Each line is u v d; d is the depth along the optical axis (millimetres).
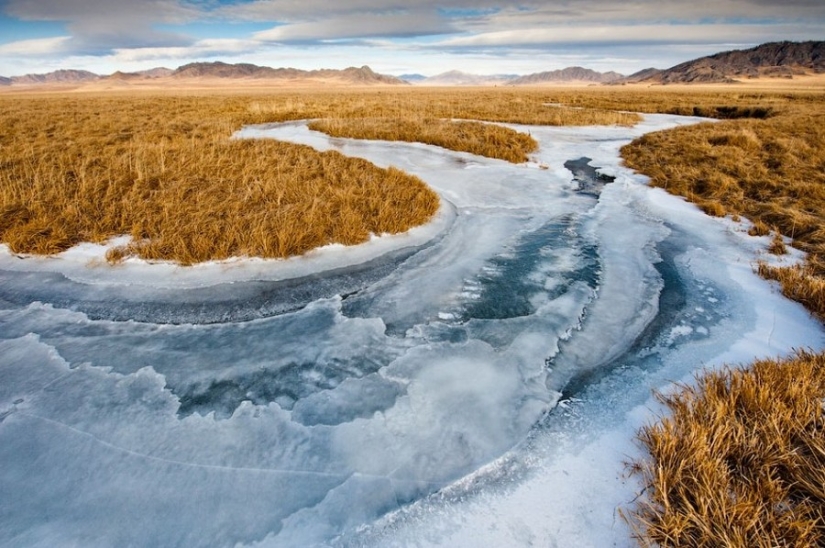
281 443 2969
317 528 2416
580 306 4785
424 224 7016
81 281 5133
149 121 17047
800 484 2393
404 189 8125
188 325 4387
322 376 3652
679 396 3309
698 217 7684
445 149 13445
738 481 2430
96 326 4352
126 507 2496
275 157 10258
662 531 2195
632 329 4371
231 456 2854
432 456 2877
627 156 12914
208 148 11180
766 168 10125
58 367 3715
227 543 2320
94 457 2818
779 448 2572
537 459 2852
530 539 2326
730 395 3045
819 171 9547
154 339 4148
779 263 5727
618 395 3439
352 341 4137
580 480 2676
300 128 17406
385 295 5008
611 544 2275
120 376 3613
